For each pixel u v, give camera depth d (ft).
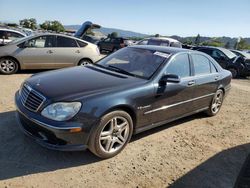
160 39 62.80
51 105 11.54
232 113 22.74
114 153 13.08
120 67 15.79
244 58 49.88
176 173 12.57
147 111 14.07
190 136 16.87
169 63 15.56
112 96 12.34
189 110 17.56
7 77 27.53
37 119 11.61
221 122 20.08
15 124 15.42
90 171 11.91
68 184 10.91
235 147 16.08
